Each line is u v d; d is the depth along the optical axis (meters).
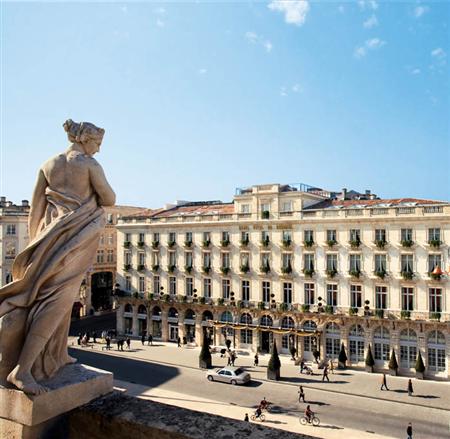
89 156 5.18
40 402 4.27
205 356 40.25
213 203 67.69
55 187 5.02
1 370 4.48
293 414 27.97
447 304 39.09
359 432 24.81
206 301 52.03
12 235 60.75
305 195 48.28
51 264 4.60
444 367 39.12
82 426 4.34
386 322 41.38
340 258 44.34
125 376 36.62
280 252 47.75
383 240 42.19
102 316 69.75
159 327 56.09
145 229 57.28
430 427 26.31
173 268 54.19
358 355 43.19
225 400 30.47
